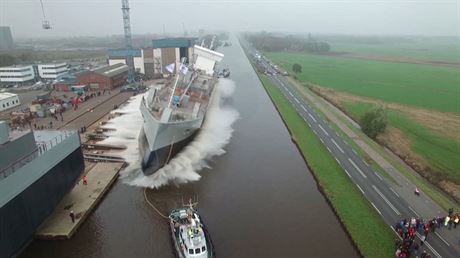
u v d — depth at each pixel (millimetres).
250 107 89500
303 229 36406
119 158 51781
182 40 122125
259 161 54250
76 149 39688
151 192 43531
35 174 31500
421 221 36375
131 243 33844
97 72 101000
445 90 120688
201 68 98938
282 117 79125
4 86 114562
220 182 46688
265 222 37469
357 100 102875
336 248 33406
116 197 42125
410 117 84250
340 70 167375
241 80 129375
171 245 33656
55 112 73250
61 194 36438
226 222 37344
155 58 122938
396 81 138625
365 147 62125
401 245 32406
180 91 72375
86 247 33031
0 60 154375
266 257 31875
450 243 33594
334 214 39344
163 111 53344
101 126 66250
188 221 33719
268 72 148125
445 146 65000
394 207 40469
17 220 29375
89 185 43188
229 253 32312
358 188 45156
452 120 82500
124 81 110375
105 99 88812
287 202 41844
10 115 71375
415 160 58188
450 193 47000
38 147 34938
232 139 64438
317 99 103062
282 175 49375
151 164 47938
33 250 32281
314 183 47125
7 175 28906
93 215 38250
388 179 48344
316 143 62656
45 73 127750
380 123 69375
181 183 46031
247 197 42875
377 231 35438
